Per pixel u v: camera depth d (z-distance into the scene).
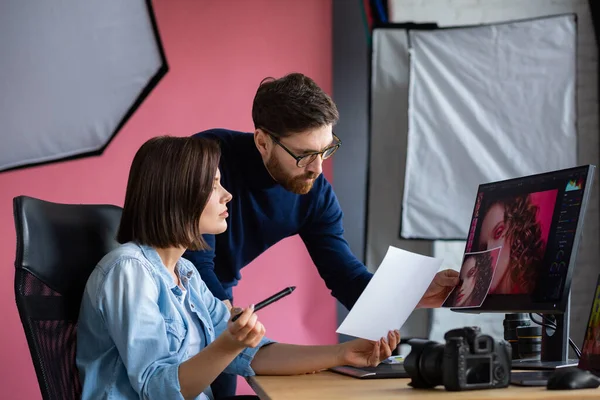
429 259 1.49
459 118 3.73
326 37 3.70
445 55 3.74
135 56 3.45
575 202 1.38
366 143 3.71
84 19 3.38
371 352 1.49
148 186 1.52
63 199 3.34
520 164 3.75
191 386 1.36
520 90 3.77
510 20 3.82
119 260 1.46
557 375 1.08
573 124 3.78
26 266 1.40
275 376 1.53
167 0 3.50
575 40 3.81
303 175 1.84
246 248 2.07
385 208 3.69
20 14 3.30
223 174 1.97
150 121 3.46
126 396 1.43
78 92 3.37
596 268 3.86
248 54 3.60
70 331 1.47
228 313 1.74
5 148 3.27
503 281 1.50
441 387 1.17
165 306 1.49
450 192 3.71
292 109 1.77
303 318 3.59
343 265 2.06
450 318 3.73
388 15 3.74
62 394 1.41
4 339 3.19
